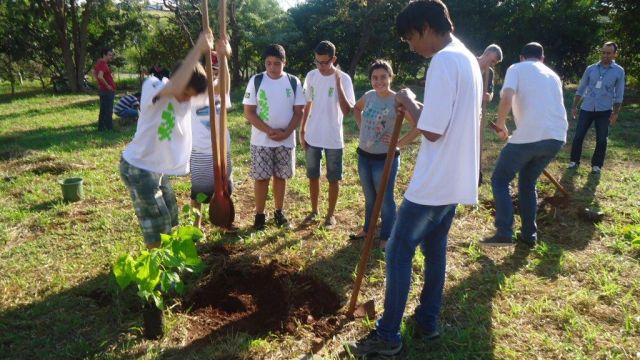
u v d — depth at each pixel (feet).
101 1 77.51
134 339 9.80
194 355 9.35
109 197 18.37
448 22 8.10
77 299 11.16
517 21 56.18
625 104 47.21
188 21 67.97
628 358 9.24
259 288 12.26
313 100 14.74
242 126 33.24
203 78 10.87
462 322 10.43
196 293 11.66
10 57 77.46
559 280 12.16
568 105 45.93
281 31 70.08
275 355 9.33
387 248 8.82
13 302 11.10
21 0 73.20
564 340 9.77
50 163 23.15
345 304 11.10
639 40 51.47
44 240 14.38
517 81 13.11
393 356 9.23
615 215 16.29
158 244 11.51
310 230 15.28
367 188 13.82
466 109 7.91
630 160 23.86
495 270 12.69
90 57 83.41
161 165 11.11
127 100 36.63
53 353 9.43
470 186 8.18
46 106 50.83
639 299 11.25
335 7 67.56
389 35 63.00
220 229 15.02
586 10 53.83
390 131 13.08
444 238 9.15
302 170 21.93
